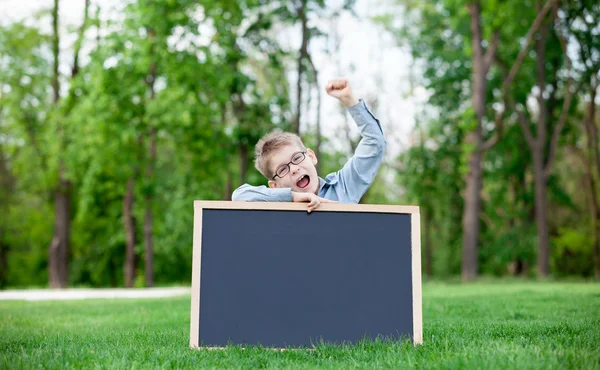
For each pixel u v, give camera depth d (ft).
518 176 85.30
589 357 8.95
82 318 20.95
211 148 71.26
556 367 8.38
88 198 72.90
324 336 10.71
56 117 76.13
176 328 16.37
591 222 100.22
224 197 81.10
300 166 12.60
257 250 10.92
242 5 74.79
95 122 67.05
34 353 10.86
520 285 45.98
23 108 81.51
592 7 73.46
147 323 18.31
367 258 10.98
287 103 80.79
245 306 10.77
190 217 78.84
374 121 13.46
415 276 11.02
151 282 70.49
